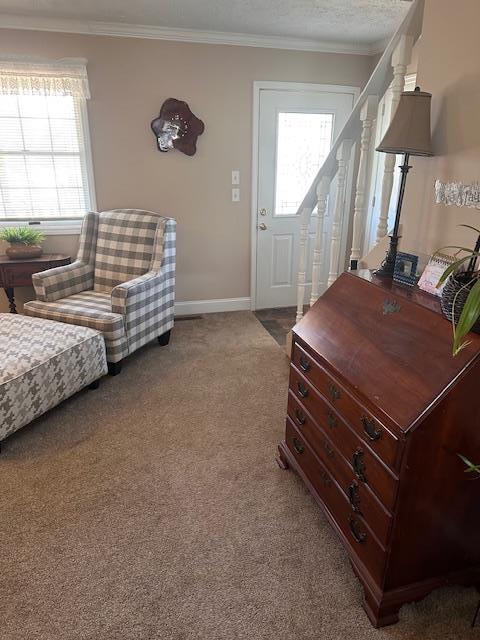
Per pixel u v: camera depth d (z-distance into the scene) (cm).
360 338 151
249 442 225
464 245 161
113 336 279
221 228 397
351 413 142
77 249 377
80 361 253
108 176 362
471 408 118
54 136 350
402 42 187
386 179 208
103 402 262
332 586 149
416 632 134
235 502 186
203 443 225
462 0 153
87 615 139
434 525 130
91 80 337
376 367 137
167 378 292
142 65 340
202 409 256
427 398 117
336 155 249
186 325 387
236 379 291
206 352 332
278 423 242
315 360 165
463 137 158
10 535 168
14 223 363
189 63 347
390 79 208
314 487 175
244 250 409
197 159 373
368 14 297
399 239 198
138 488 193
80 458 212
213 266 407
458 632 134
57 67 324
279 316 411
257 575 153
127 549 162
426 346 128
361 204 232
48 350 236
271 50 359
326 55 373
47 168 357
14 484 195
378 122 370
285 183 400
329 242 425
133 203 373
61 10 295
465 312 94
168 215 383
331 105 388
